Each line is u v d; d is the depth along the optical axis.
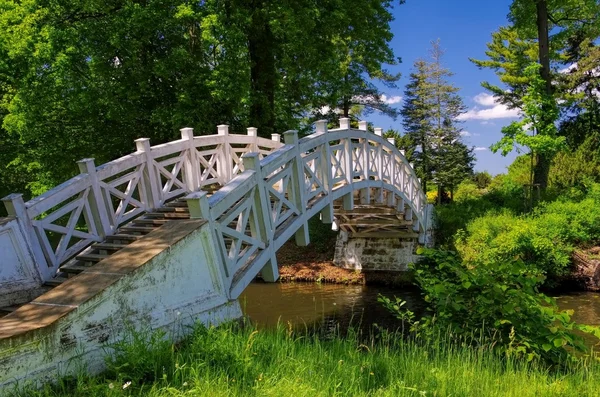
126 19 14.46
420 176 33.94
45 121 16.27
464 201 24.61
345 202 10.29
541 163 21.02
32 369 3.19
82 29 15.06
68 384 3.33
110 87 15.15
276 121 19.52
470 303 5.76
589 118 26.88
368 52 20.62
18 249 5.23
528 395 3.84
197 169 8.94
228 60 14.71
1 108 18.34
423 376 4.11
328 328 10.96
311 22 15.38
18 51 14.17
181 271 4.64
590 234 16.09
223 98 14.75
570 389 4.08
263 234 6.62
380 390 3.60
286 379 3.60
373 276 17.98
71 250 6.00
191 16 14.27
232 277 5.67
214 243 5.23
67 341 3.44
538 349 5.19
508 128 19.22
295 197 7.86
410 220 15.88
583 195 19.47
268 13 16.00
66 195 5.98
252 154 6.38
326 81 20.33
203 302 4.92
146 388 3.30
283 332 5.32
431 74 34.75
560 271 14.85
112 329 3.81
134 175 7.30
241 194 5.96
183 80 15.02
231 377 3.63
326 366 4.13
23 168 19.94
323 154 8.97
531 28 22.48
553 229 15.55
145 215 7.22
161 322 4.30
